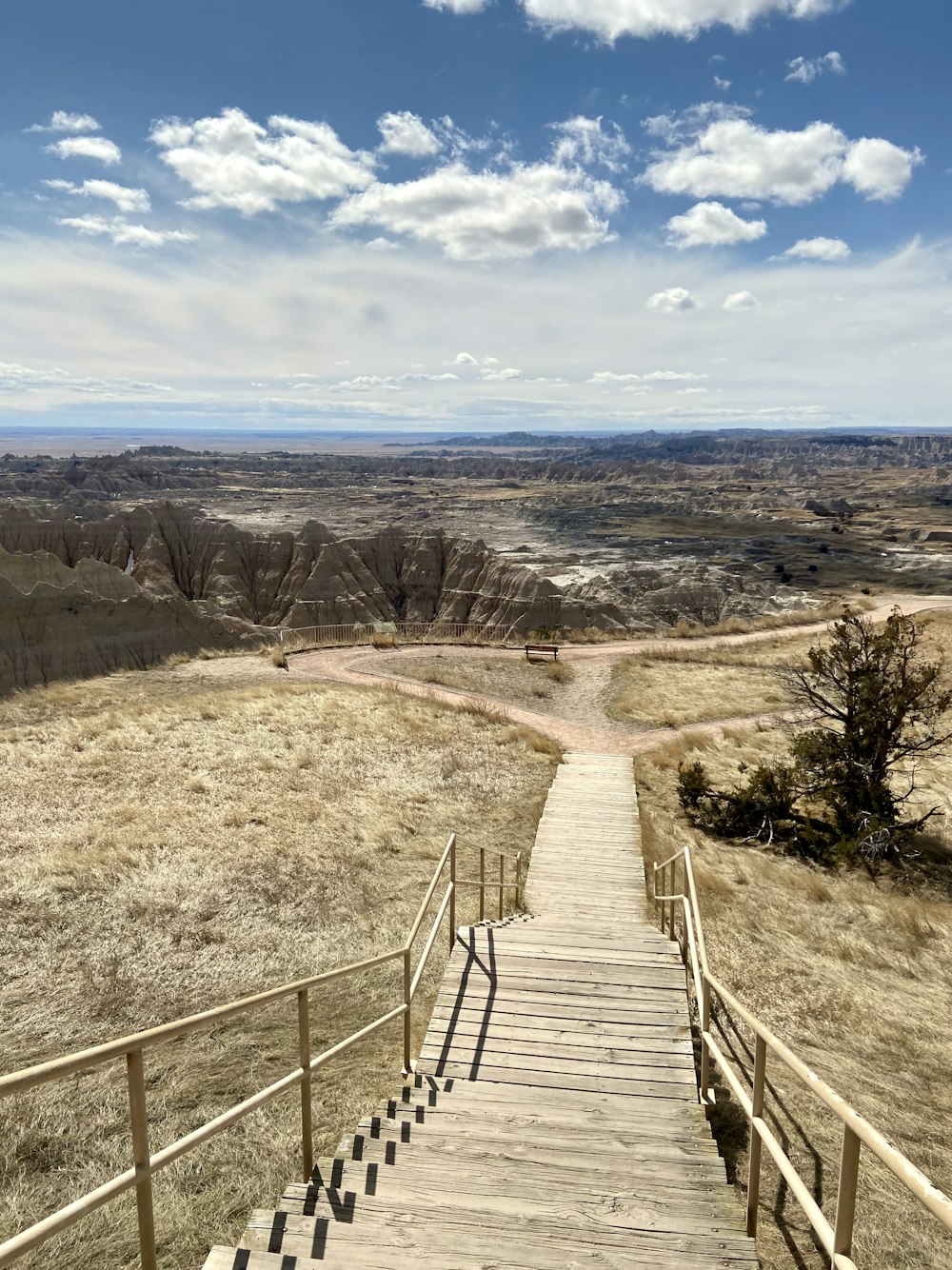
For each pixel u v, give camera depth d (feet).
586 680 98.48
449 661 103.09
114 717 64.49
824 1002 31.76
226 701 71.51
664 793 62.49
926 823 61.00
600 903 39.93
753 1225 14.58
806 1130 21.39
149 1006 27.94
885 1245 16.83
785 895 45.57
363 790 54.75
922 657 97.71
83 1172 18.89
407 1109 19.21
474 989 27.61
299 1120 21.26
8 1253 8.59
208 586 252.62
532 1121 18.62
